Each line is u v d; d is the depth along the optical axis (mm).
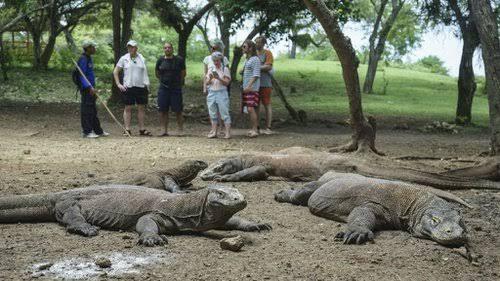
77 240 5137
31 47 37000
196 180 8320
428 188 7105
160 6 27172
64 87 26641
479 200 7184
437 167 9039
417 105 27297
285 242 5246
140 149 11375
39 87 25906
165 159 10031
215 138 13406
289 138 13750
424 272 4508
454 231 5043
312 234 5578
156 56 45844
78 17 33281
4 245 4941
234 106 23000
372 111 23719
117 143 12234
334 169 7949
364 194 5906
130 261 4582
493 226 6012
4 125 15109
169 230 5355
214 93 13320
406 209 5633
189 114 18562
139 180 7066
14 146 11344
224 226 5645
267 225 5691
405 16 37094
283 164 8320
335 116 20750
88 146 11703
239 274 4332
